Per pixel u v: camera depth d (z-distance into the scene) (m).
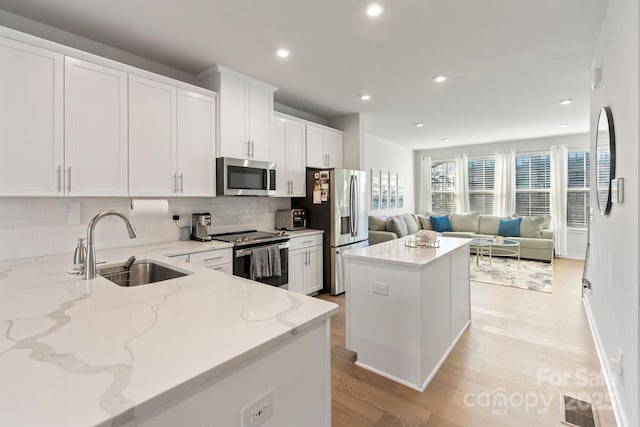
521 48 2.67
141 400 0.63
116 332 0.94
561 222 6.50
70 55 2.19
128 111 2.48
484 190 7.45
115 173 2.41
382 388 2.12
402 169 7.73
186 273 1.82
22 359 0.78
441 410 1.89
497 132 6.09
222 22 2.29
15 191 1.97
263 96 3.49
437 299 2.36
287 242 3.57
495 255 6.61
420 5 2.08
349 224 4.33
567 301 3.82
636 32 1.44
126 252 2.47
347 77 3.31
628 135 1.61
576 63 2.95
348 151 4.78
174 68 3.08
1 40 1.91
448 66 3.02
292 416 1.02
